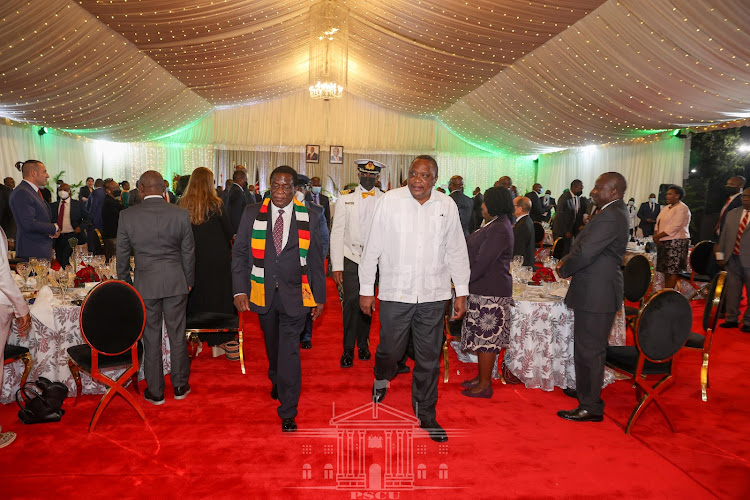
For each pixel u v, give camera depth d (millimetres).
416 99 15055
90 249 8719
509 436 3131
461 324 4133
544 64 9508
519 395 3811
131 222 3287
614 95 9344
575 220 9758
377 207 2977
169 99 13133
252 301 3104
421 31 9344
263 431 3123
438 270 2963
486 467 2760
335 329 5648
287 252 3057
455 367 4469
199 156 17547
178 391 3580
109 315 3012
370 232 2996
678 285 7348
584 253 3150
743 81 7340
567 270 3275
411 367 4469
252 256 3131
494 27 8312
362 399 3682
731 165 11039
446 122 17297
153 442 2955
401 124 18188
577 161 15711
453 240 3008
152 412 3375
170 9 7781
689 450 3008
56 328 3420
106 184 8031
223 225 4316
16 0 6465
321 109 17891
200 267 4223
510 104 12344
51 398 3172
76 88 9773
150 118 13719
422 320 3000
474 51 9688
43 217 5215
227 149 17641
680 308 3109
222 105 16391
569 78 9508
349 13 9805
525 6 7379
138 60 10125
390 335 3020
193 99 14328
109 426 3154
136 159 16797
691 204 11641
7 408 3391
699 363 4664
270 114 17750
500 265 3580
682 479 2691
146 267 3336
